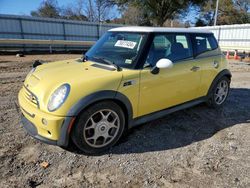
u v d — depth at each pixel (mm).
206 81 4562
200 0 28266
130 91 3281
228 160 3174
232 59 15250
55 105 2834
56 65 3793
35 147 3326
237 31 17672
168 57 3857
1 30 17641
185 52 4141
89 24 21688
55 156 3129
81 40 21672
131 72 3307
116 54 3705
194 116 4621
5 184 2598
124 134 3760
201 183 2709
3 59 12578
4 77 7680
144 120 3662
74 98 2855
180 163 3080
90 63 3682
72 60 4133
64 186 2607
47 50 18562
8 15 17688
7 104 4973
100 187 2611
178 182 2719
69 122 2854
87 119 2992
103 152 3262
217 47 4875
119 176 2793
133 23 30969
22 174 2770
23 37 18688
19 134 3676
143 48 3529
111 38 4090
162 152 3322
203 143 3611
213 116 4656
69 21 20594
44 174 2785
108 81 3078
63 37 20641
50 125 2826
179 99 4109
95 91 2959
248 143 3643
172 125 4191
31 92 3129
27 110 3082
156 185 2658
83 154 3195
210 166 3031
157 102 3721
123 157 3166
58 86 2949
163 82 3684
